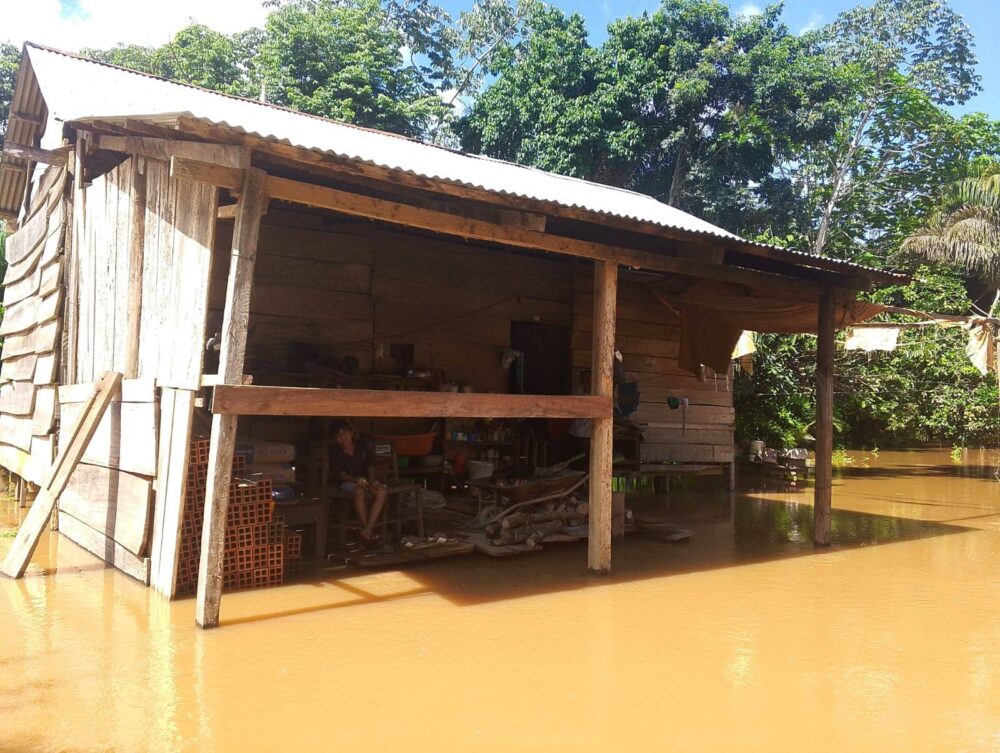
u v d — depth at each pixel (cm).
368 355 1030
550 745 363
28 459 936
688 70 2259
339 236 1010
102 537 708
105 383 675
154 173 645
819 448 882
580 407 684
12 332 1080
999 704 422
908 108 2523
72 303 820
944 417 2030
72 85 847
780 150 2447
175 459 575
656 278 1087
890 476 1756
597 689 434
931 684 451
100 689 414
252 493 639
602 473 714
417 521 827
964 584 696
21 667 444
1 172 1091
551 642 515
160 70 2403
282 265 966
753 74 2295
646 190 2562
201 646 488
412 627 541
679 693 430
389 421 1050
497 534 813
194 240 561
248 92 2322
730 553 827
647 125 2350
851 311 953
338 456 773
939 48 2736
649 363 1307
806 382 1892
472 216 624
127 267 681
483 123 2520
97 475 730
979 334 1159
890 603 629
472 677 448
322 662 466
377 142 948
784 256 771
